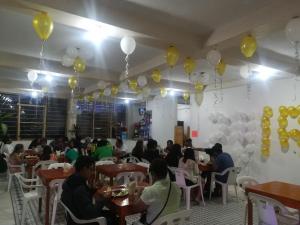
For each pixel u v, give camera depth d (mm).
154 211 2268
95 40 4059
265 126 6133
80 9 2781
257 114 6457
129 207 2342
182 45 3641
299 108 5445
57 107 10258
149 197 2258
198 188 4816
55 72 5676
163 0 2834
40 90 8805
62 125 10359
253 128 6461
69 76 6137
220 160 5012
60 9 2664
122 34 3281
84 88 9242
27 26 3605
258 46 4133
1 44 4418
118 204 2355
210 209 4438
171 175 4688
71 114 10344
